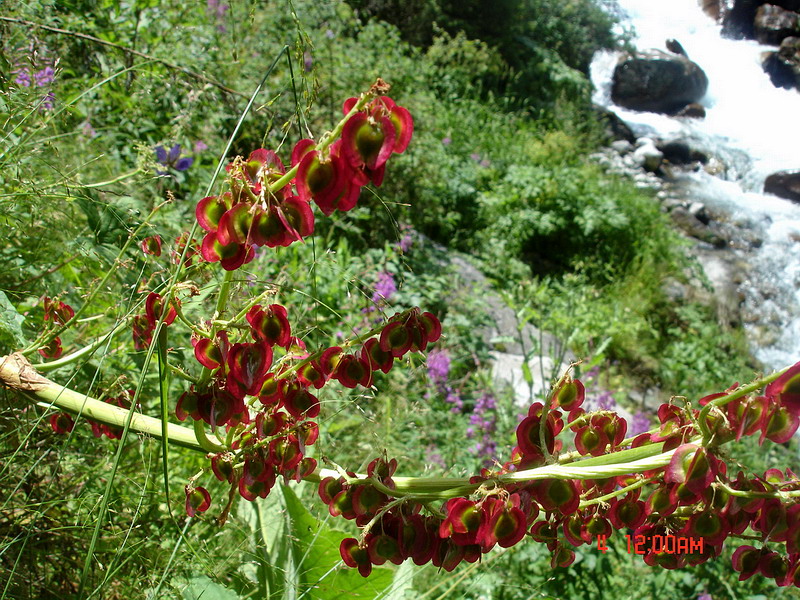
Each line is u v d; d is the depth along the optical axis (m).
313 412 1.36
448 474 3.74
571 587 3.12
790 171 15.47
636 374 8.21
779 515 1.10
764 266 12.64
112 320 2.09
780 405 1.03
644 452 1.14
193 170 4.12
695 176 15.65
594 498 1.26
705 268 11.98
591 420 1.27
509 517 1.11
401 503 1.20
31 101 2.18
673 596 3.34
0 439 1.59
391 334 1.29
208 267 1.54
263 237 1.03
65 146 2.65
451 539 1.17
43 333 1.63
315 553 1.71
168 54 4.40
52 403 1.46
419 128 8.75
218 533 1.91
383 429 3.57
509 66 15.16
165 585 1.60
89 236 1.94
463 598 2.41
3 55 2.30
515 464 1.29
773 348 10.80
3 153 1.85
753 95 19.95
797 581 1.15
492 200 9.73
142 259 1.99
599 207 10.70
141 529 1.81
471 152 10.82
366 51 9.01
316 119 6.50
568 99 15.75
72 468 1.81
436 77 12.60
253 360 1.20
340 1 9.90
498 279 8.54
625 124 16.80
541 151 12.16
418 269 6.82
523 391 6.17
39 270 2.04
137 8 4.32
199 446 1.42
